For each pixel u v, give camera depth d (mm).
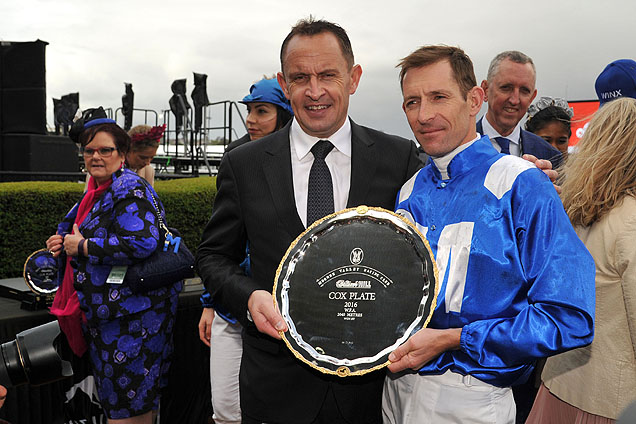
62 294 2650
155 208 2627
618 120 1677
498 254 1320
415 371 1455
